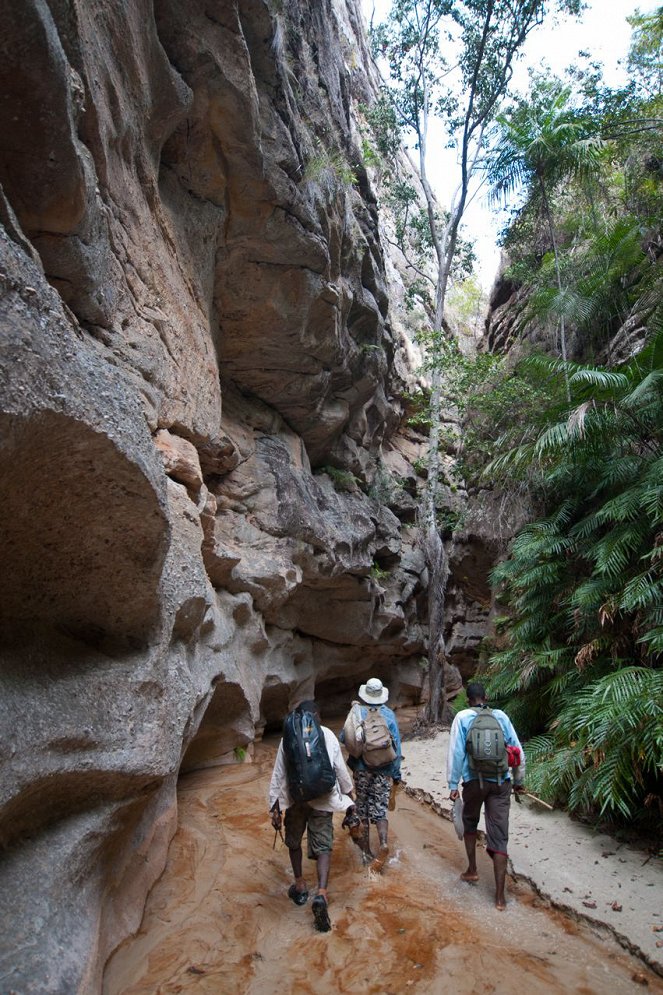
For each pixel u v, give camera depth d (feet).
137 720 10.30
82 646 10.21
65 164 10.84
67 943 8.16
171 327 18.53
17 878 7.89
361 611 36.94
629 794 16.42
